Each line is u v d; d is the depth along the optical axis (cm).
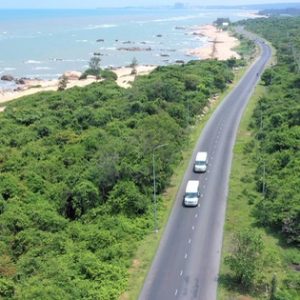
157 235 6094
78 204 6806
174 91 12419
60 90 15400
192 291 4916
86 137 9081
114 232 5947
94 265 5153
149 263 5453
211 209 6775
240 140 9794
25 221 6222
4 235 5966
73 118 10762
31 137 9781
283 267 5297
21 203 6706
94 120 10525
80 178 7231
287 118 9919
